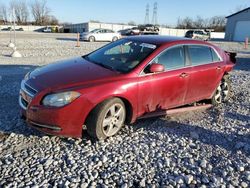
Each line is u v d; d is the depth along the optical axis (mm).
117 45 5273
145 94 4445
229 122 5305
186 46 5168
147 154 3902
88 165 3541
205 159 3889
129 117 4484
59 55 13930
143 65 4441
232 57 6555
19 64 10039
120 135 4414
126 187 3174
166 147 4145
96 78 4094
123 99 4250
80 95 3812
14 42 19797
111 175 3377
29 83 4094
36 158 3629
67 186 3117
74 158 3680
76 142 4070
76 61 4957
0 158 3574
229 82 6434
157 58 4641
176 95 5008
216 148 4234
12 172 3303
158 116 5305
